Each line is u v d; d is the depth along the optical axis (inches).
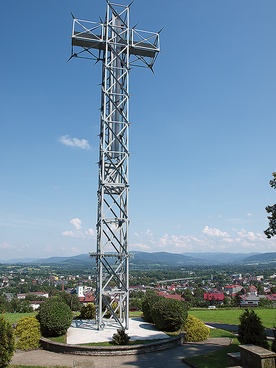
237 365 477.4
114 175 916.0
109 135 930.7
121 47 976.3
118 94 926.4
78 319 962.1
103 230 846.5
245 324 585.3
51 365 564.7
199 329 762.2
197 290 4434.1
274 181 661.9
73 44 952.3
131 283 6835.6
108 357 624.4
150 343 666.2
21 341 678.5
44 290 5654.5
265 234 663.8
